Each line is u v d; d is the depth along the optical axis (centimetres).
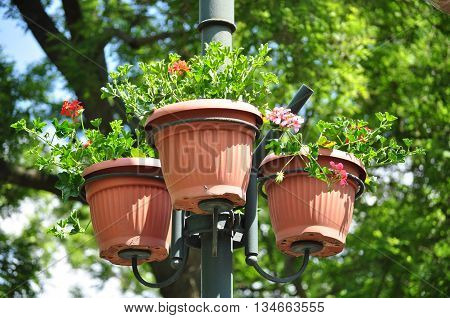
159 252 383
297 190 369
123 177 377
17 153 995
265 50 371
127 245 375
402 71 1133
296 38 1016
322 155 373
